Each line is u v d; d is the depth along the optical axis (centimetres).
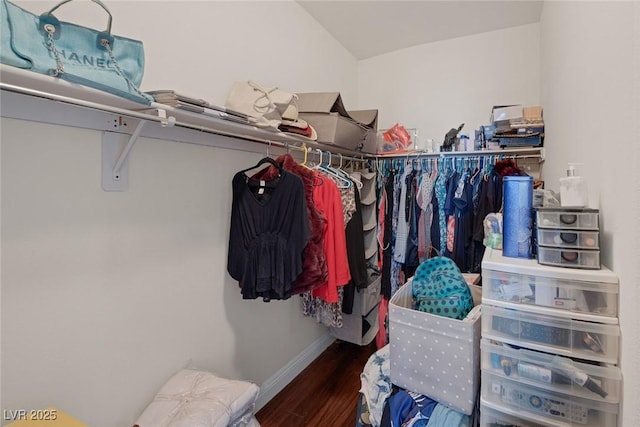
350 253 201
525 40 256
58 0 101
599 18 90
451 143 255
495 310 94
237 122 131
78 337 109
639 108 64
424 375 118
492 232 125
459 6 232
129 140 113
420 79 297
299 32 230
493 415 94
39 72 76
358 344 258
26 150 95
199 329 154
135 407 127
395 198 263
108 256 116
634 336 67
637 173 66
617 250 77
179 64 141
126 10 121
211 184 157
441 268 140
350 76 308
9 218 93
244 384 132
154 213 131
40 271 99
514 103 261
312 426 179
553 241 89
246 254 154
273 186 155
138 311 127
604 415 79
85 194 109
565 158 141
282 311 213
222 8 163
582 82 109
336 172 201
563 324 85
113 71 91
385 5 232
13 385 95
